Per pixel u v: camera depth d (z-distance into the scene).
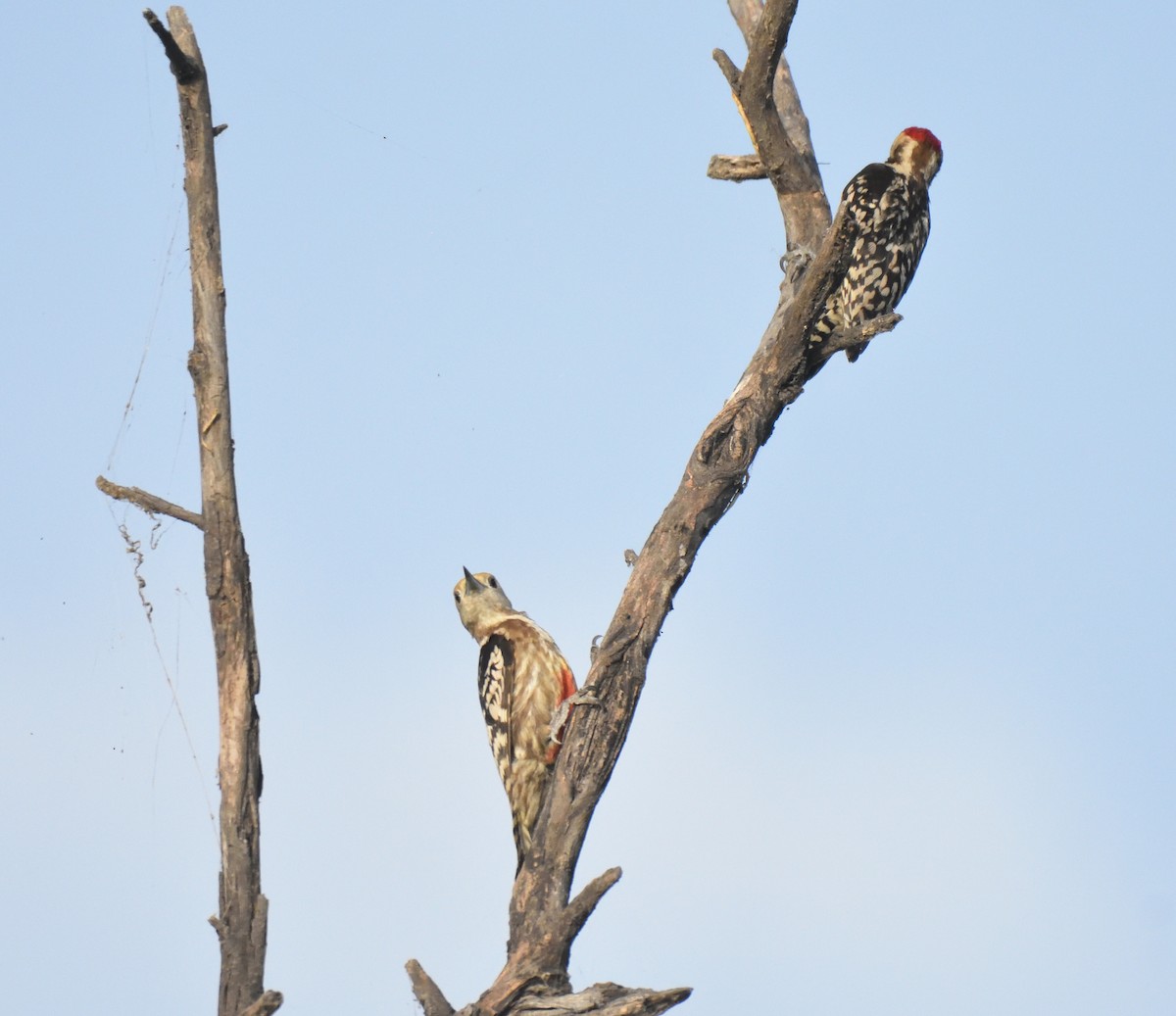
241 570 9.85
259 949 9.20
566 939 9.72
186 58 10.07
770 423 12.17
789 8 12.41
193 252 10.12
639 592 11.43
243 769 9.55
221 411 9.99
